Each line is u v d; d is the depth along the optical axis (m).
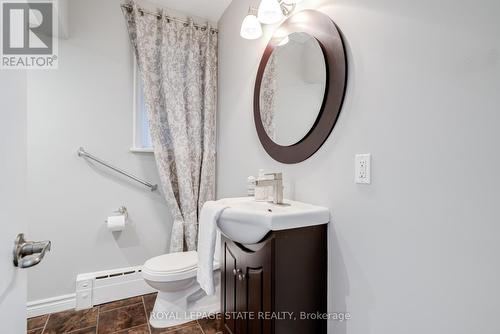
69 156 1.85
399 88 0.84
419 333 0.78
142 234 2.09
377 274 0.91
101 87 1.95
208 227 1.21
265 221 0.96
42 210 1.77
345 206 1.04
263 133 1.60
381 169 0.90
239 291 1.22
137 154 2.07
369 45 0.95
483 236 0.65
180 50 2.15
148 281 1.54
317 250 1.08
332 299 1.09
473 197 0.66
